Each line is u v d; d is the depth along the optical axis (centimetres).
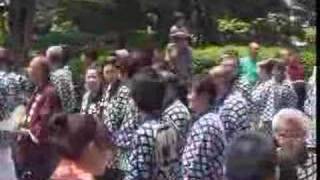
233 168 354
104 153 421
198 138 607
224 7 3003
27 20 2402
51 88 809
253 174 352
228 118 719
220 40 2923
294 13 2988
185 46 1148
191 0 2928
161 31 2867
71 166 416
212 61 2023
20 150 643
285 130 553
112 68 885
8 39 2397
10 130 657
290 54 1524
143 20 2923
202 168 605
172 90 689
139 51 1113
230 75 823
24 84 872
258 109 1109
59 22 2911
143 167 591
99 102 902
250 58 1381
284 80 1147
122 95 821
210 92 657
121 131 697
